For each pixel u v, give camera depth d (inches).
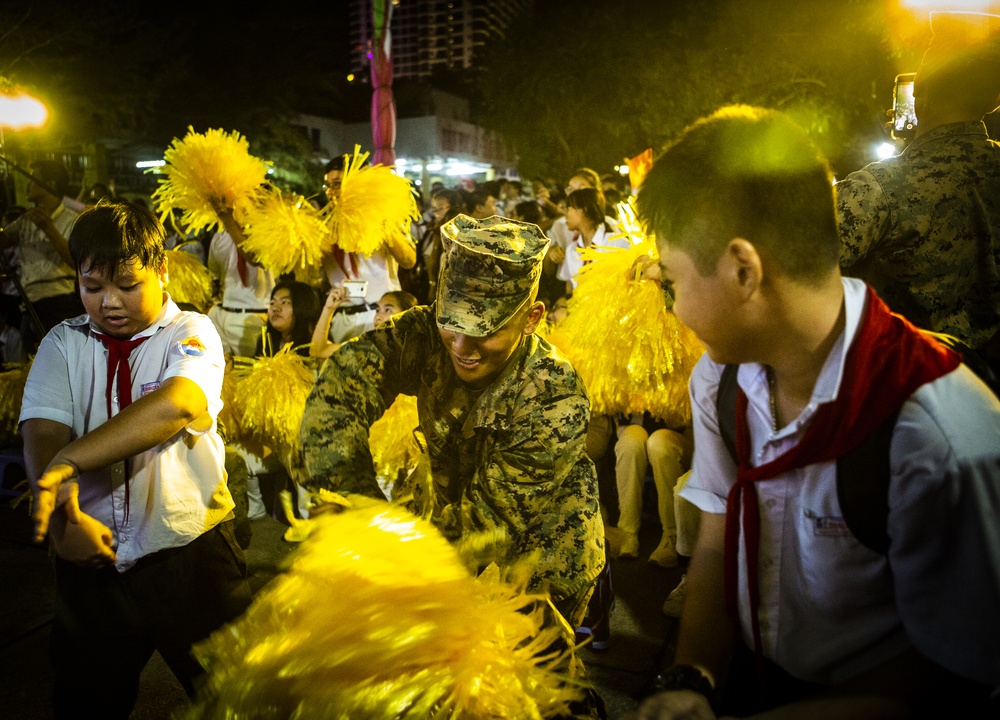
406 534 53.1
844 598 41.9
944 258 81.0
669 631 124.0
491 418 68.7
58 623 73.7
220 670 51.4
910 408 37.3
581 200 217.9
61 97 654.5
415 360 73.0
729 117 39.7
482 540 62.0
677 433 143.2
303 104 1032.8
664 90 716.0
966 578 35.5
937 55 82.9
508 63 844.6
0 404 154.9
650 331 112.7
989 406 36.9
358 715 45.1
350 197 174.1
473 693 49.3
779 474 42.9
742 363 41.5
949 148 81.4
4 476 172.9
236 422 149.8
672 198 39.0
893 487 37.5
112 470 72.3
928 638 36.6
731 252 37.4
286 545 155.6
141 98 764.6
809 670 44.7
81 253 71.3
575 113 809.5
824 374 39.6
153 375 74.2
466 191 276.4
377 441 117.8
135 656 76.8
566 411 67.5
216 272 203.5
